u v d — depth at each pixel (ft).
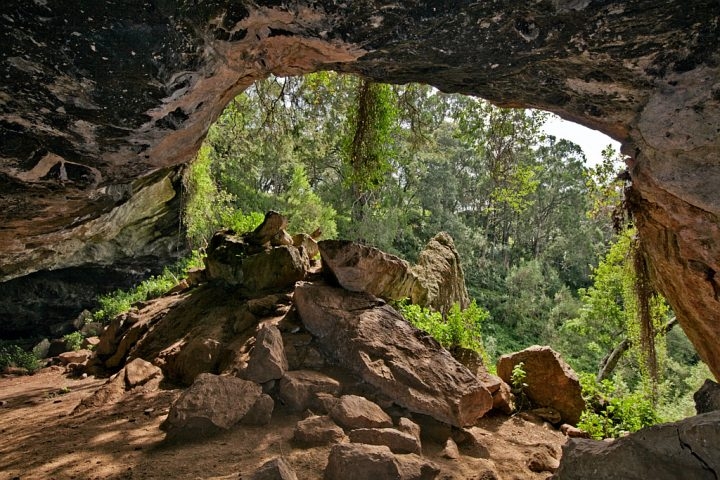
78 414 18.15
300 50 14.82
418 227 107.34
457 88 17.01
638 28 11.98
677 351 68.39
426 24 12.34
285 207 75.31
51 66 11.57
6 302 47.42
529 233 119.75
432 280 33.40
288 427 15.26
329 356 19.62
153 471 12.55
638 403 22.76
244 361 20.02
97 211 21.27
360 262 22.22
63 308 51.16
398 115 34.37
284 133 41.42
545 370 24.13
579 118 17.02
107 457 13.70
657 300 30.30
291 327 21.04
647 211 20.25
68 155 15.28
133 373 21.13
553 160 98.32
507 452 17.31
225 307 27.17
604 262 51.85
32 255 35.32
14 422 18.84
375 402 17.22
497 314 94.79
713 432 8.70
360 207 88.94
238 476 12.21
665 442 9.41
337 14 12.12
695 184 14.90
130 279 54.13
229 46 12.92
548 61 13.97
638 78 13.55
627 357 53.62
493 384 22.06
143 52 11.56
